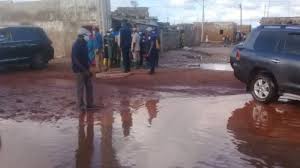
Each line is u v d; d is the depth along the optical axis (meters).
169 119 10.14
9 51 19.58
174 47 42.81
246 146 8.00
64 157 7.43
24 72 20.02
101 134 8.87
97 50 18.86
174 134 8.81
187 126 9.46
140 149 7.83
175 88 14.88
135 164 7.04
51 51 21.61
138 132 8.99
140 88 14.93
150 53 18.61
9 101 12.54
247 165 6.99
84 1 26.38
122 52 18.84
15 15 27.52
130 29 18.97
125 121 9.98
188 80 16.81
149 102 12.29
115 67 20.91
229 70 20.45
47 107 11.65
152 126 9.48
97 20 26.22
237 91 14.20
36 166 7.00
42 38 21.16
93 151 7.74
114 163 7.10
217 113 10.75
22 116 10.60
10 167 6.95
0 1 27.62
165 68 21.39
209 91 14.20
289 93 11.36
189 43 55.38
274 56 11.52
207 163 7.07
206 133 8.88
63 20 26.83
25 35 20.45
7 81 16.97
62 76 18.50
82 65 11.01
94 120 10.11
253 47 12.15
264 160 7.25
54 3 26.86
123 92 14.05
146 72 19.19
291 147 7.97
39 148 7.95
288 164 7.06
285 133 8.90
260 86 11.91
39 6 27.11
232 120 9.99
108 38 20.62
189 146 7.99
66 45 26.97
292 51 11.27
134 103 12.15
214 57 32.66
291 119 10.09
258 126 9.45
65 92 14.09
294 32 11.37
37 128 9.41
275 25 11.91
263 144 8.14
